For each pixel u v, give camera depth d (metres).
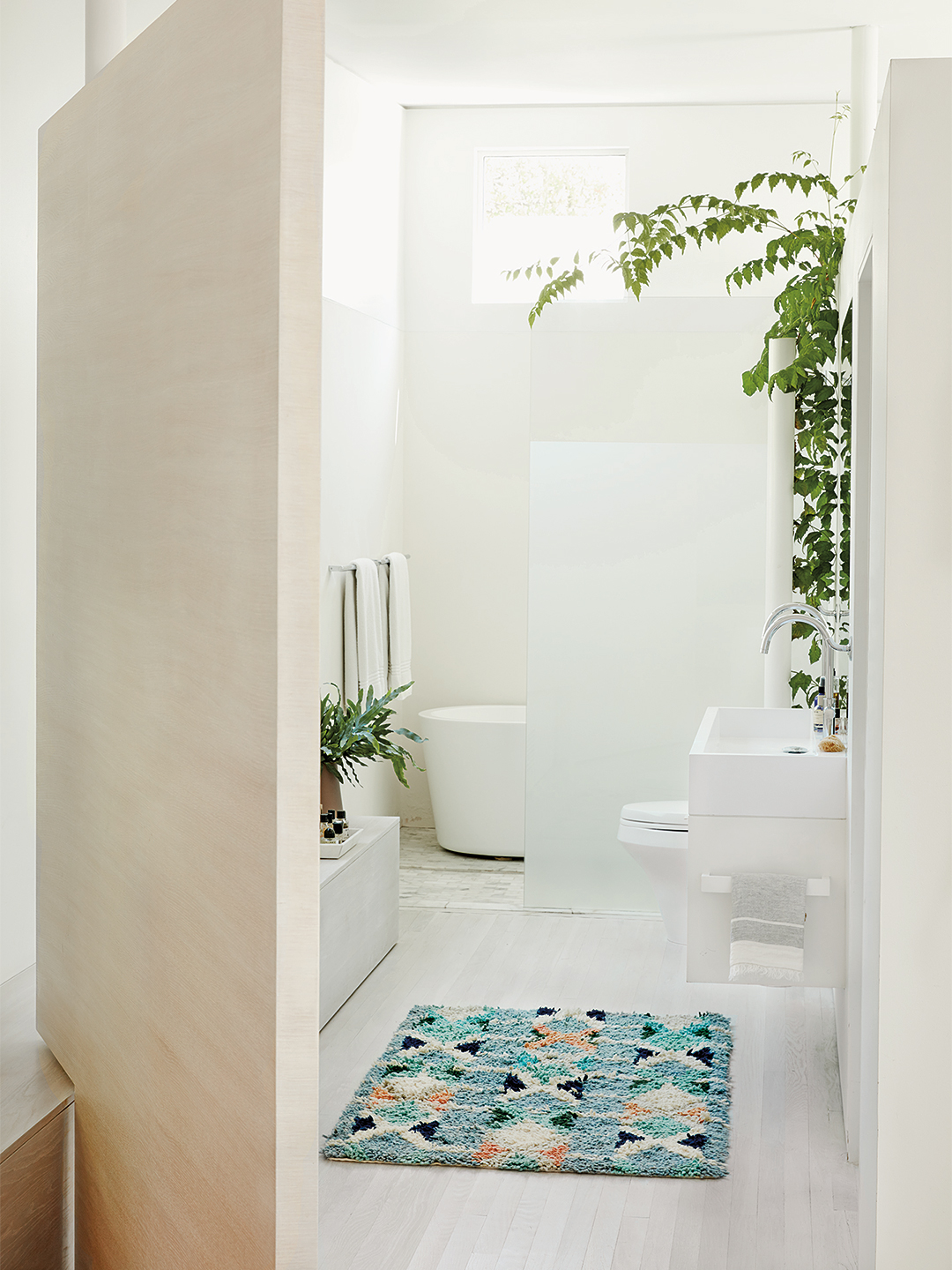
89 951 1.79
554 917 4.45
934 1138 1.93
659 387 4.45
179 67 1.42
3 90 2.52
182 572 1.43
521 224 5.73
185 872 1.44
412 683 5.60
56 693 1.93
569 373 4.50
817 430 4.22
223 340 1.31
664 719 4.49
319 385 1.21
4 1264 1.69
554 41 4.46
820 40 4.34
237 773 1.29
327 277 4.72
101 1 2.43
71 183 1.82
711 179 5.43
